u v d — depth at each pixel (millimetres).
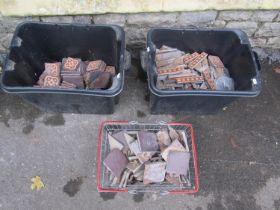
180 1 1842
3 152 1866
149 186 1707
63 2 1800
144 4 1849
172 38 1973
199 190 1808
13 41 1729
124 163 1717
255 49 2316
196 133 1990
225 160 1913
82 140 1931
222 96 1664
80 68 1999
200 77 1950
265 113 2094
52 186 1784
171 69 1959
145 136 1763
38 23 1792
